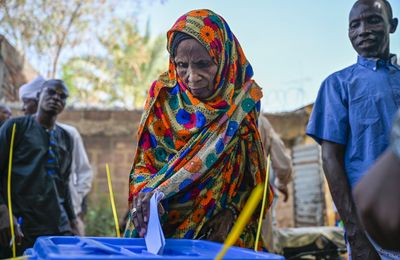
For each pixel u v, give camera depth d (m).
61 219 3.46
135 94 18.84
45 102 3.54
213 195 2.03
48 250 1.20
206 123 2.04
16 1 11.19
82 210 4.45
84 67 17.38
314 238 4.91
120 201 8.50
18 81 8.31
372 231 0.82
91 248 1.34
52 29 12.29
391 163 0.80
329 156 2.22
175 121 2.10
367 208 0.81
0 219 3.11
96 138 8.52
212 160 1.99
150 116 2.14
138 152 2.15
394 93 2.14
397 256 1.85
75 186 4.38
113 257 1.05
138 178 2.06
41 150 3.41
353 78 2.24
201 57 2.05
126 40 17.09
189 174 1.97
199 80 2.05
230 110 2.07
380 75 2.19
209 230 2.02
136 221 1.82
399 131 0.81
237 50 2.22
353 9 2.32
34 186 3.34
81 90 17.81
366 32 2.25
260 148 2.12
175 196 2.02
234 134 2.08
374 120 2.13
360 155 2.15
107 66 17.62
